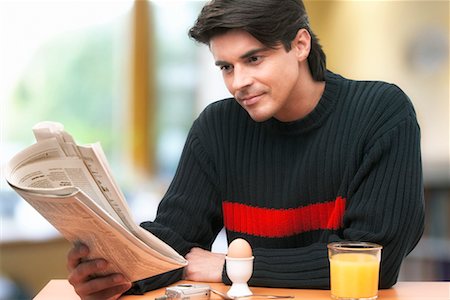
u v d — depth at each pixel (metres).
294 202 2.48
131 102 6.59
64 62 6.29
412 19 6.17
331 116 2.44
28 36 6.11
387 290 2.21
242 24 2.07
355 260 2.00
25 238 5.03
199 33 2.15
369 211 2.24
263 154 2.54
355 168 2.38
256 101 2.17
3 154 6.02
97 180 1.94
